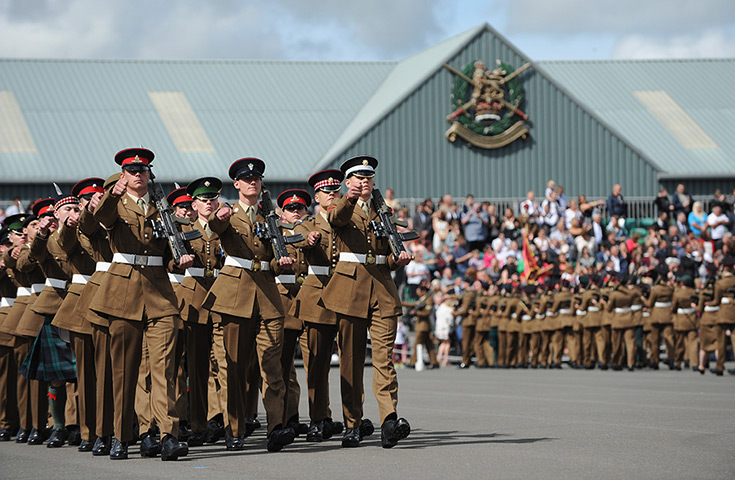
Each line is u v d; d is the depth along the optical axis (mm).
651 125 76062
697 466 16984
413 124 70688
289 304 23500
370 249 20297
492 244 60500
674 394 31562
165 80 75938
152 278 19344
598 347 47188
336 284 20188
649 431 21875
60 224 22078
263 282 20250
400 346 51594
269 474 16641
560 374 43375
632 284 46500
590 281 48094
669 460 17672
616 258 58469
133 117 71375
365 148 69750
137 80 75375
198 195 22953
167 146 69188
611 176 72625
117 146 68625
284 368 22719
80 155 67375
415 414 26047
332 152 69312
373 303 20047
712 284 42062
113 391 19297
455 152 71312
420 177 70688
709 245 61406
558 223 60156
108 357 19719
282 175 68625
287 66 79875
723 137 75688
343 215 19688
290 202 24062
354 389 20141
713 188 72938
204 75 77188
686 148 74188
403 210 60719
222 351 20609
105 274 19547
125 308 19062
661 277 46281
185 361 23109
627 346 45969
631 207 68375
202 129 71438
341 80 79312
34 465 18641
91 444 20938
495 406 28156
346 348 20219
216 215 19500
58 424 22266
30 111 70500
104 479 16594
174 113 72625
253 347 20781
